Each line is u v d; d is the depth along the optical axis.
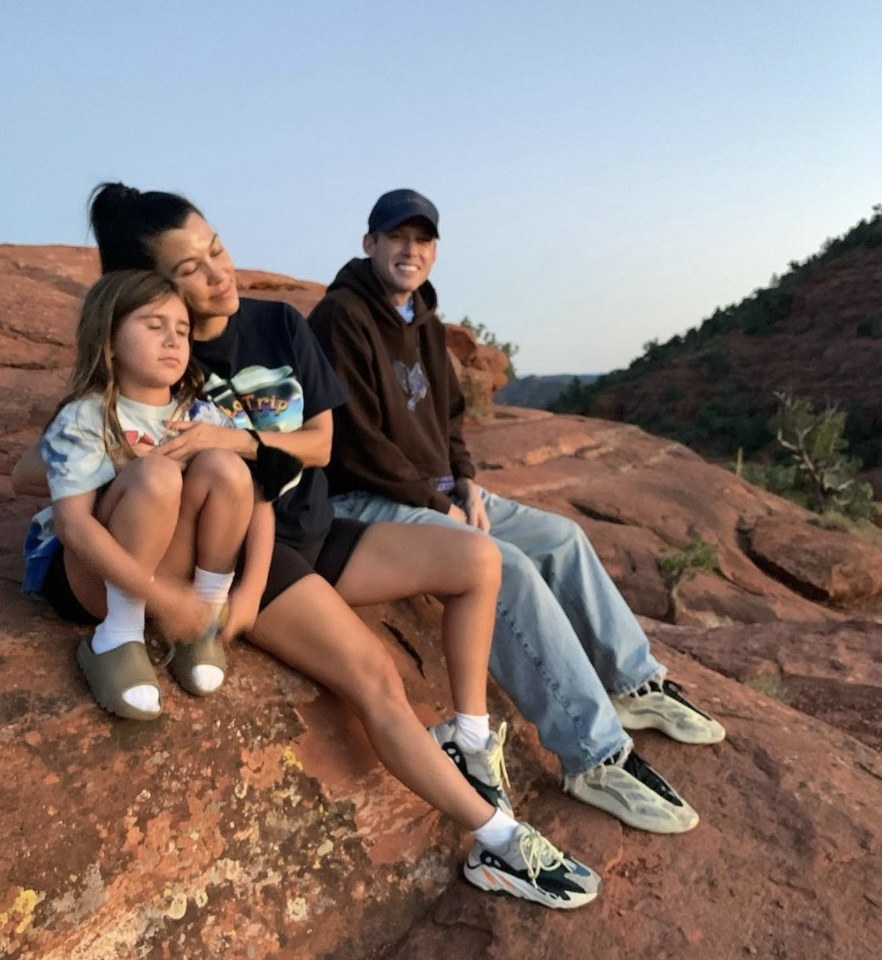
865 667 4.73
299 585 2.38
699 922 2.31
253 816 2.21
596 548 11.94
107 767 2.03
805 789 2.88
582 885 2.32
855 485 23.67
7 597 2.44
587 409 76.75
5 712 2.00
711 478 15.86
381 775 2.52
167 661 2.22
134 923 1.94
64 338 7.58
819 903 2.40
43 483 2.26
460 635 2.51
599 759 2.68
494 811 2.33
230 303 2.39
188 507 2.07
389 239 3.24
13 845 1.83
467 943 2.23
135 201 2.27
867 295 66.31
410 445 3.30
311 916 2.20
